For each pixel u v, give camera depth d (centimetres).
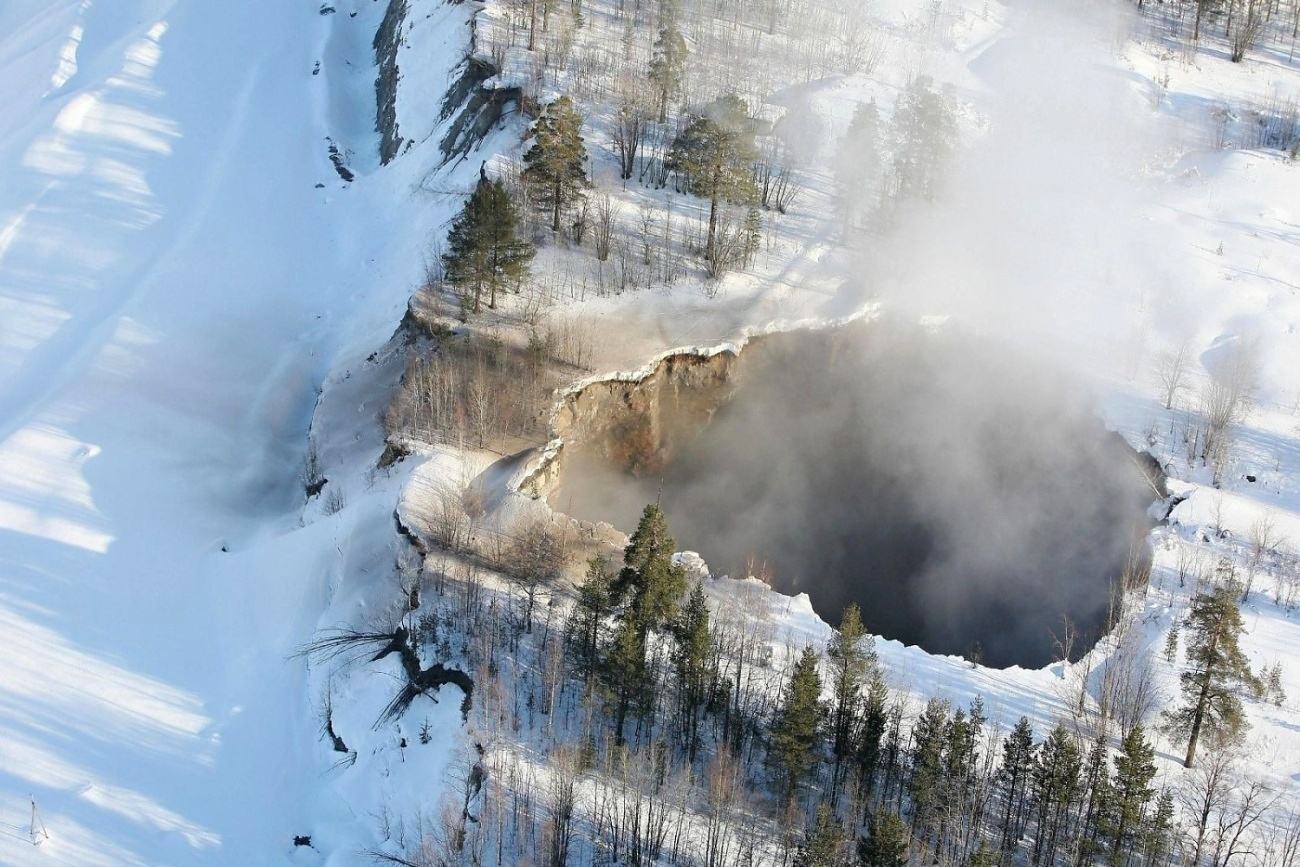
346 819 6425
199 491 8531
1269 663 7206
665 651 6906
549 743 6412
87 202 11106
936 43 14200
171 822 6400
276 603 7600
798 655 7100
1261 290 10225
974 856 5541
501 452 8325
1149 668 7169
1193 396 9275
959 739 6084
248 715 7075
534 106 11288
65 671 7106
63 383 9112
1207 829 6153
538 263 10112
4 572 7612
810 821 6112
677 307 9844
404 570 7412
